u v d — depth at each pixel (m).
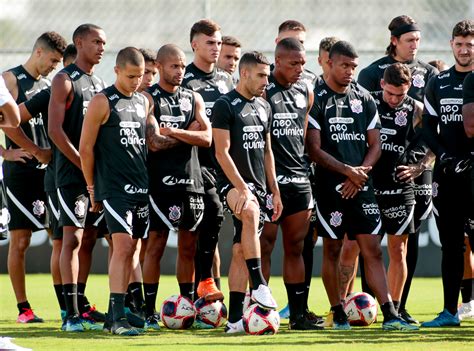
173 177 28.73
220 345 22.89
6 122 22.09
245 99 26.19
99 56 28.33
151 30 49.88
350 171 26.58
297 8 49.59
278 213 26.19
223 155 25.78
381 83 29.91
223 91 32.47
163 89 28.94
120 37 49.97
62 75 27.88
